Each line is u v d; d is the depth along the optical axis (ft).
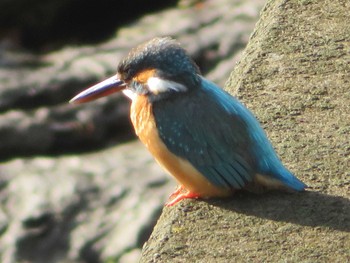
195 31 64.44
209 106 31.01
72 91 59.98
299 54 36.11
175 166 31.24
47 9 68.85
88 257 50.31
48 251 50.67
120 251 49.85
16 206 52.16
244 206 30.60
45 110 58.65
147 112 31.37
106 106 59.16
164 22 66.39
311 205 30.37
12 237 50.93
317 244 28.91
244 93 34.68
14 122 57.47
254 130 31.09
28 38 69.00
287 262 28.32
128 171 53.16
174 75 31.24
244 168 30.68
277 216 30.07
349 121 33.40
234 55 61.77
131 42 64.80
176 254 28.81
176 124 30.94
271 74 35.37
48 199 51.93
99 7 71.26
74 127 58.23
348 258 28.43
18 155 57.11
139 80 31.81
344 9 38.24
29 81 59.98
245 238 29.30
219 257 28.63
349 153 32.22
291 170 31.71
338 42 36.60
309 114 33.76
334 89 34.65
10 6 67.97
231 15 65.31
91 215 51.34
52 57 64.18
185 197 31.42
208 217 30.25
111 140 58.75
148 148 31.78
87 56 63.16
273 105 34.14
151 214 50.39
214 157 30.76
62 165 54.60
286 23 37.55
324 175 31.50
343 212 30.04
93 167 54.08
